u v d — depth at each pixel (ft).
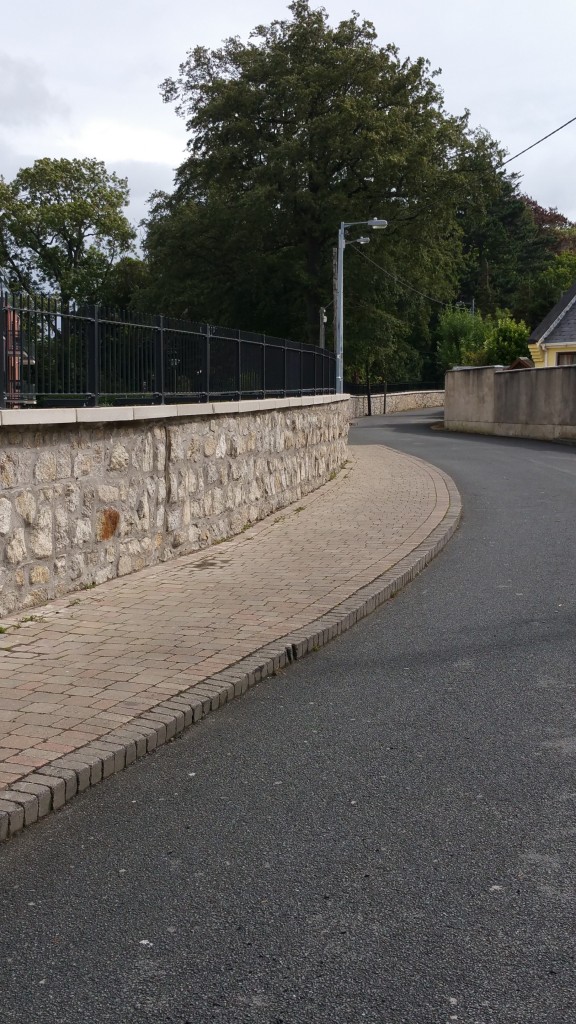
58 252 191.31
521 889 10.61
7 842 12.05
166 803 13.15
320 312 147.74
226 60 143.02
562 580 28.12
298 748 15.16
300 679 18.93
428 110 138.51
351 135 130.62
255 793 13.44
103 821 12.61
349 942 9.60
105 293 190.90
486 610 24.54
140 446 28.25
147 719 15.60
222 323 152.56
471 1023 8.32
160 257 148.66
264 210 132.77
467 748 15.02
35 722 15.37
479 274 260.83
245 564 29.48
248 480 37.58
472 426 113.19
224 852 11.67
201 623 21.99
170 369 31.12
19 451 22.56
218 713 16.90
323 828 12.28
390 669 19.52
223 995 8.78
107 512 26.58
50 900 10.58
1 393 22.11
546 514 42.22
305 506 43.60
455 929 9.80
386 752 14.93
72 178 189.67
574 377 90.99
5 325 22.21
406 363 228.84
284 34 137.59
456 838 11.91
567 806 12.78
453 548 34.14
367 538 34.24
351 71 131.34
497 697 17.56
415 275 159.84
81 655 19.34
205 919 10.11
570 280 226.79
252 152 138.10
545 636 21.83
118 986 8.94
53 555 24.18
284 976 9.04
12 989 8.93
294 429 45.32
